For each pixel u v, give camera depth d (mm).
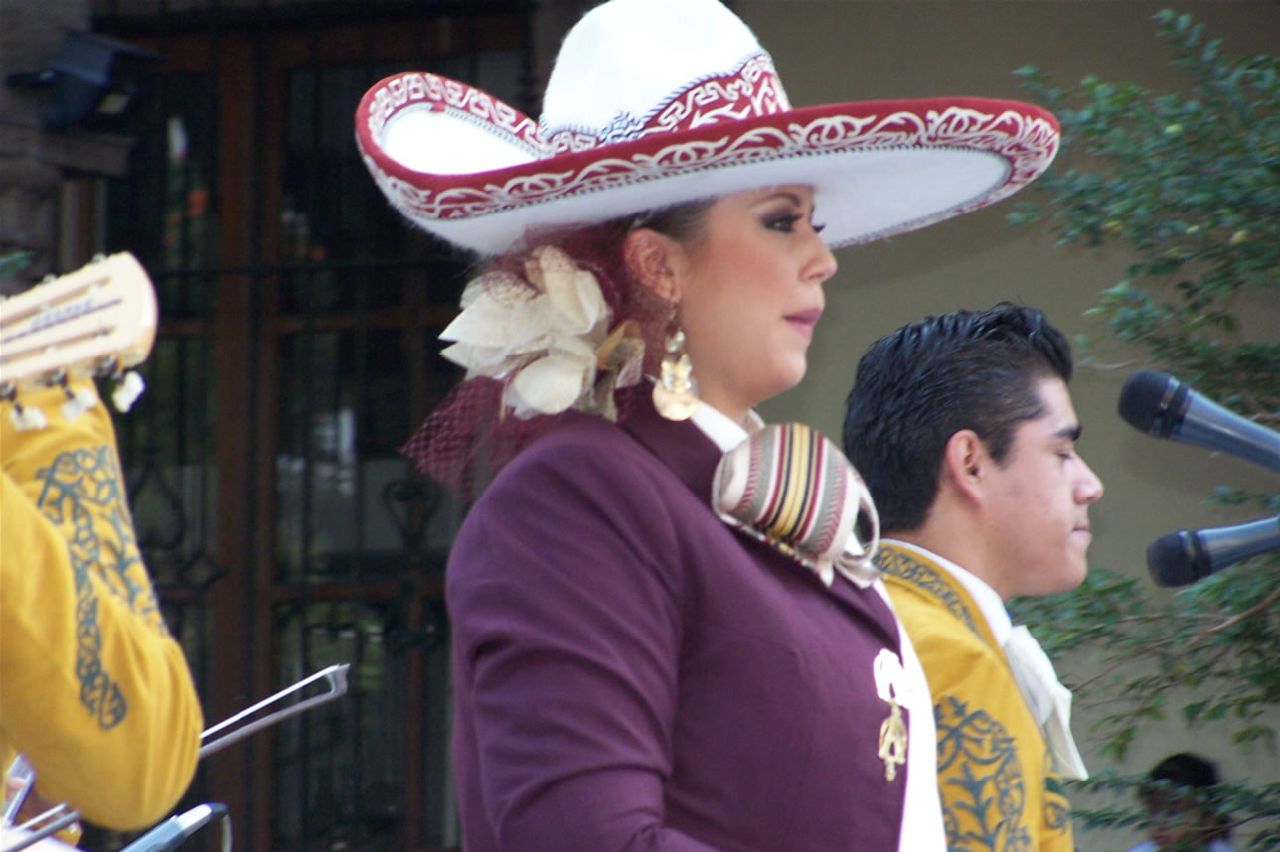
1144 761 16188
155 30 21094
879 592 7477
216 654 20703
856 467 9594
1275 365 13414
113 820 5680
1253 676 13180
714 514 6930
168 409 21109
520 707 6273
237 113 21203
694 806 6473
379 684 20344
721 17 7410
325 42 21109
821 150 6875
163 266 21281
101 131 18141
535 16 19609
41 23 17844
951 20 18438
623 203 7027
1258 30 17438
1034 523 9156
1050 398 9258
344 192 21016
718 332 7188
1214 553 8242
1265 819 13766
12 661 5277
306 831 20328
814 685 6637
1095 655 13758
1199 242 13570
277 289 21016
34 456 5625
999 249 18266
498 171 6836
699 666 6598
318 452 20766
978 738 8047
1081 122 13797
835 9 18766
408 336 20547
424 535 20234
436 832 20141
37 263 17922
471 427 7812
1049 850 8492
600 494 6633
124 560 5754
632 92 7289
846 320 18703
